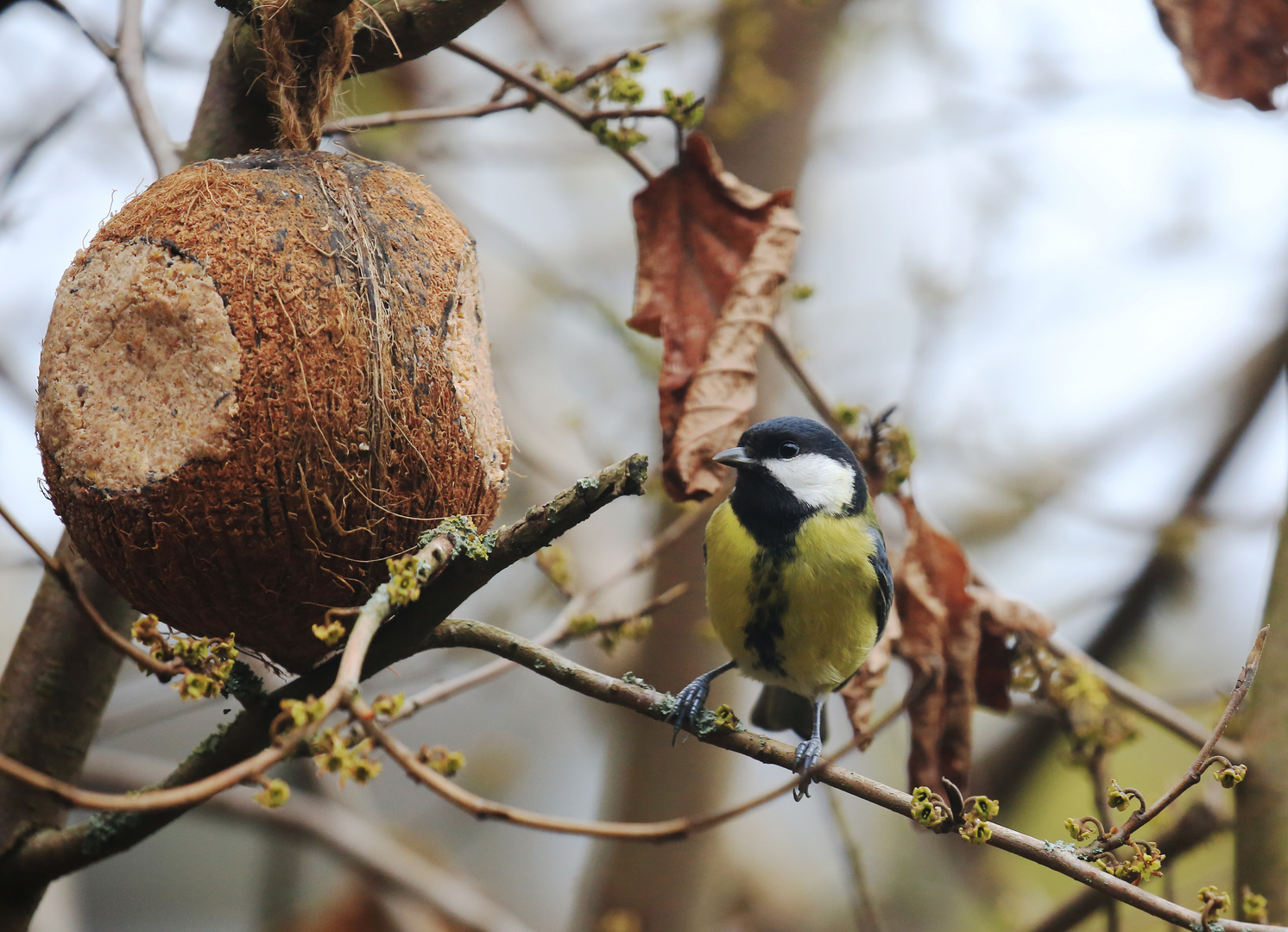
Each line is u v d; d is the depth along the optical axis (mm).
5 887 6383
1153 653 14172
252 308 5324
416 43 6629
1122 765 13516
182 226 5453
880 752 14352
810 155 13023
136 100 7758
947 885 14078
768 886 14961
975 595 8883
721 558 8125
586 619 8055
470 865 16297
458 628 6004
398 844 12609
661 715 6137
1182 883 11719
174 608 5555
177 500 5238
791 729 9453
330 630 4629
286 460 5285
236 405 5250
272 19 6102
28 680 7141
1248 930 5344
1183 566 12430
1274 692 8094
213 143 6871
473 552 5434
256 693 5738
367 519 5445
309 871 13727
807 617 7957
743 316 7645
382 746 4301
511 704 15695
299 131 6191
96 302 5473
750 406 7562
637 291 7906
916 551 8641
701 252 7934
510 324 14945
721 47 12359
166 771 10234
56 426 5465
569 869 16391
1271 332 13516
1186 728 8789
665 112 7727
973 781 12922
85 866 6281
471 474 5840
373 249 5652
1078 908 9602
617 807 11992
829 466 8148
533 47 12516
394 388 5504
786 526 7977
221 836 17281
